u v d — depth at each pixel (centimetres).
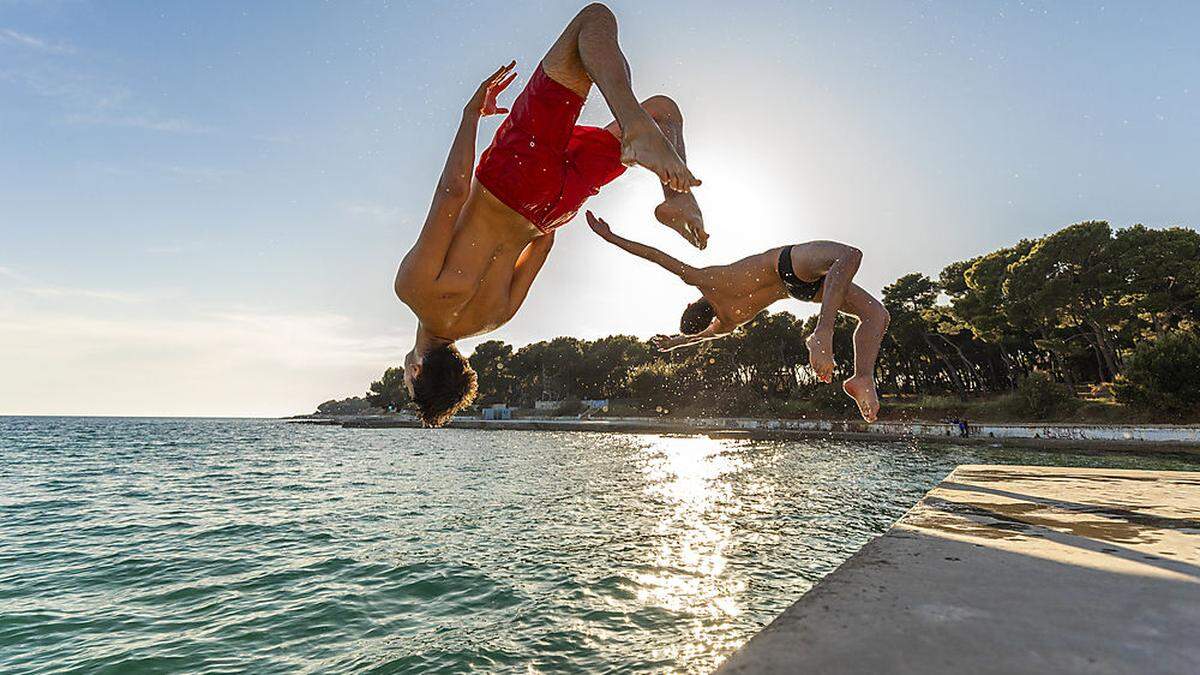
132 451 4125
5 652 599
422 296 250
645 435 5641
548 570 877
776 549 1003
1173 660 125
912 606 163
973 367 5253
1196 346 3284
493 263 261
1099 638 138
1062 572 204
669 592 768
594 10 232
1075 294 3819
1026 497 412
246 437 6625
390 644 607
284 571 889
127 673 550
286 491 1872
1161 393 3319
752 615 684
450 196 236
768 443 4094
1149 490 453
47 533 1220
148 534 1195
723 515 1346
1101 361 4616
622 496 1670
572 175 255
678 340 402
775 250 346
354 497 1708
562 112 241
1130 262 3694
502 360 9719
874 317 319
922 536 271
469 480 2120
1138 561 221
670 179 209
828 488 1811
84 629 660
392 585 811
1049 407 3962
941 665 121
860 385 306
